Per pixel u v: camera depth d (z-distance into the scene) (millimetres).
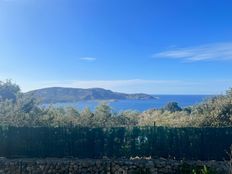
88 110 43844
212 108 41156
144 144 30094
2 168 28031
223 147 29469
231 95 43219
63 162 28125
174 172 27328
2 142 30172
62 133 30391
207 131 29781
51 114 42031
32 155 30172
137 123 44219
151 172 27438
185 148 29812
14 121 38219
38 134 30375
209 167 26562
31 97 48281
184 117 40531
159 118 44000
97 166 27922
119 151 30109
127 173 27562
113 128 30359
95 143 30250
